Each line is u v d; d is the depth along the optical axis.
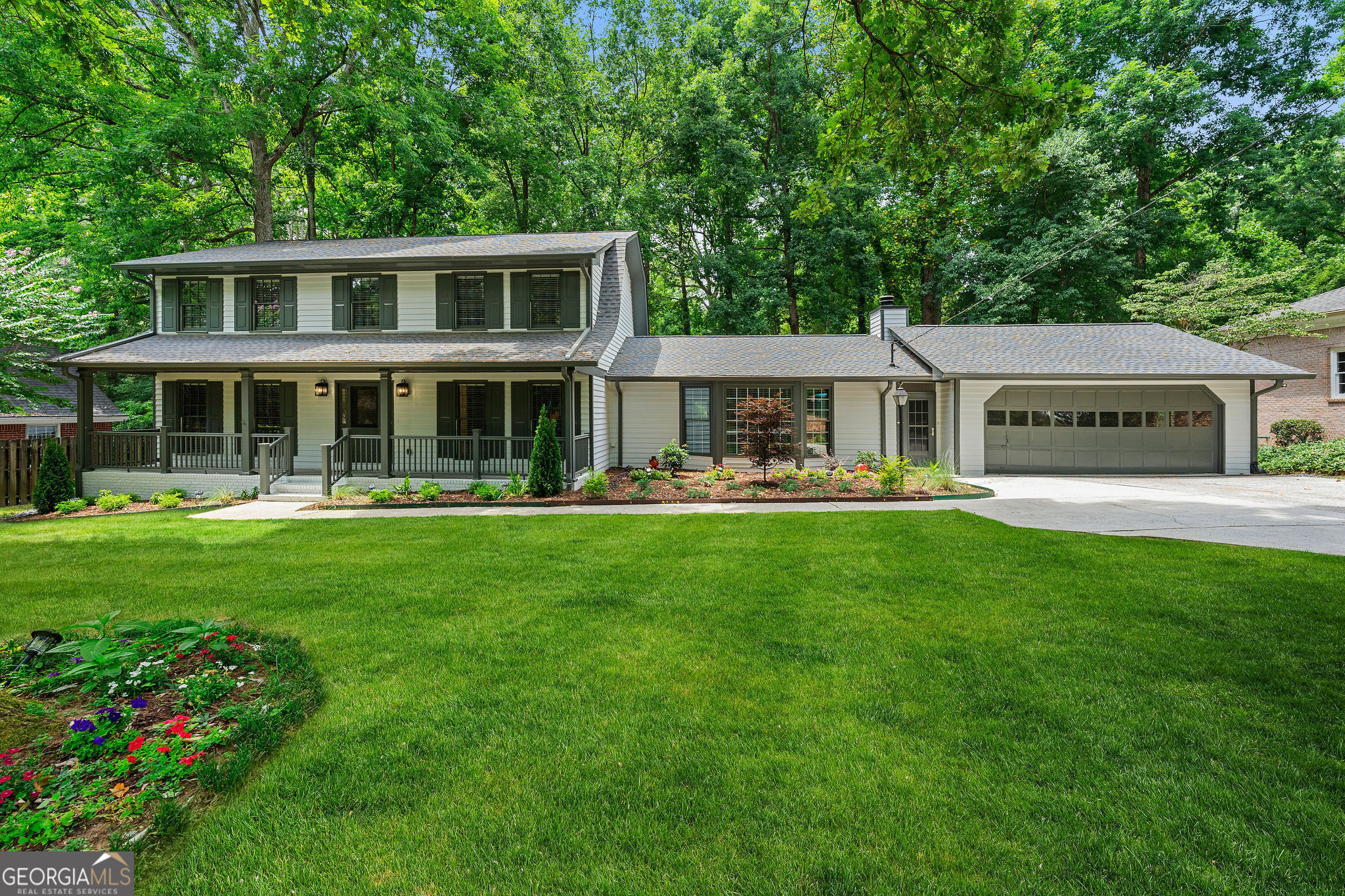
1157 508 9.73
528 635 4.51
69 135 17.34
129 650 3.77
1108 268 22.06
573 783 2.69
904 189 24.28
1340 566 5.96
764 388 16.12
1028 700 3.42
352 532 8.60
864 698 3.48
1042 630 4.48
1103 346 15.94
